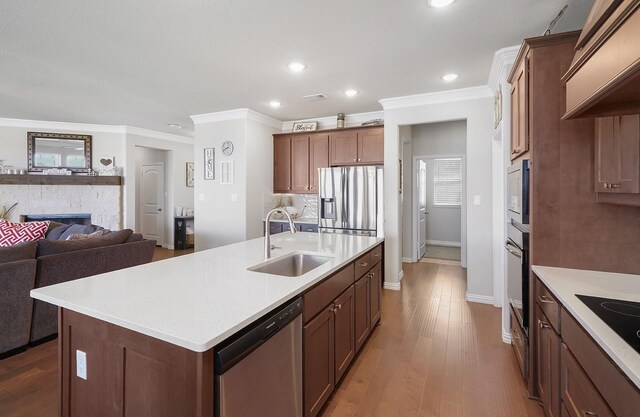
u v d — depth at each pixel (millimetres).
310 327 1647
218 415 1067
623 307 1286
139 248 3367
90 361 1285
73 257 2789
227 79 3393
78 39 2525
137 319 1143
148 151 7285
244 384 1181
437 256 6312
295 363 1518
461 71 3162
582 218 1824
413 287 4320
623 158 1421
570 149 1833
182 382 1064
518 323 2219
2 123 5336
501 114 2846
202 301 1326
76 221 5891
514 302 2338
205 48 2676
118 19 2236
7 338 2436
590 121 1794
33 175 5426
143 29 2369
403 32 2402
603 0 1186
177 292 1438
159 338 1059
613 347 979
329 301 1899
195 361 1035
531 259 1938
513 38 2500
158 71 3191
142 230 7516
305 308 1613
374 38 2498
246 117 4699
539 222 1897
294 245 2643
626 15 950
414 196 5781
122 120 5434
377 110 4719
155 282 1594
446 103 3822
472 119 3689
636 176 1307
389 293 4062
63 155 5730
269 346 1326
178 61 2945
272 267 2139
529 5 2062
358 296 2414
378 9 2105
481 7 2088
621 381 943
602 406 1060
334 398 2021
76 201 5801
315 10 2121
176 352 1073
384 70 3139
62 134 5715
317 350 1737
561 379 1474
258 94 3920
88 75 3303
